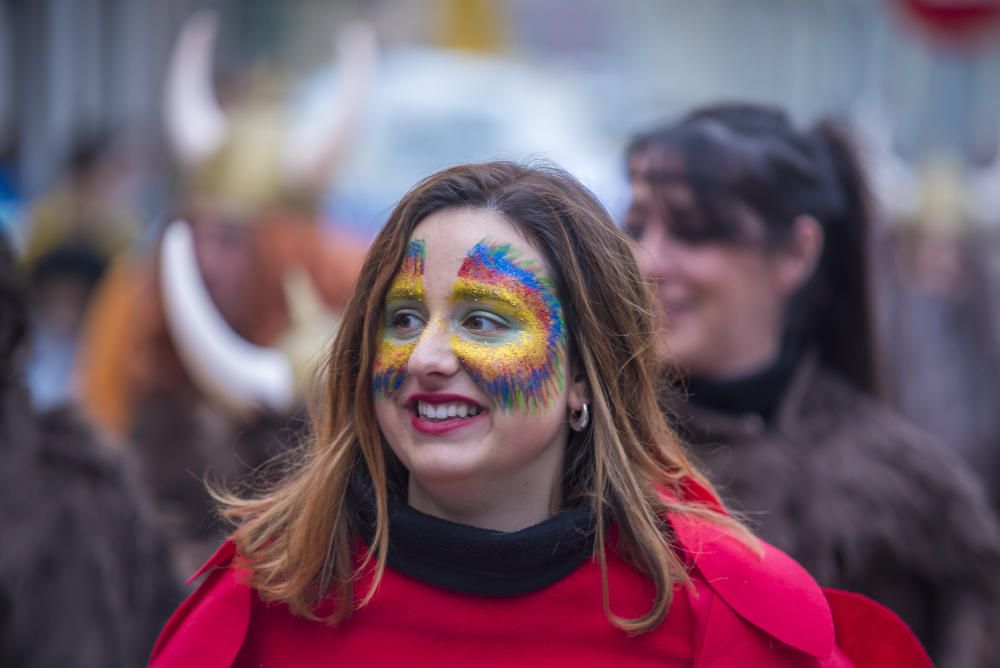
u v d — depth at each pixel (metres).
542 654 3.62
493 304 3.55
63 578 4.76
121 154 12.42
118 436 5.60
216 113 8.20
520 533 3.56
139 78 20.72
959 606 5.16
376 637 3.67
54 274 9.88
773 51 27.31
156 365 7.26
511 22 26.00
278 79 8.70
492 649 3.62
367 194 13.04
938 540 5.16
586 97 21.31
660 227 5.40
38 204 12.43
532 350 3.55
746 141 5.41
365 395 3.70
